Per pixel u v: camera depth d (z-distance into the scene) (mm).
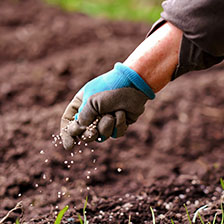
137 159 3355
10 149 3262
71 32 5785
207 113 3990
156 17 7141
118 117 1871
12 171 3033
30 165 3100
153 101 4168
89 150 3330
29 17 6234
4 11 6355
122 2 8031
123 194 2910
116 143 3490
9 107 4145
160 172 3156
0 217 2520
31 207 2682
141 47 1889
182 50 1838
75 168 3152
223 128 3777
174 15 1804
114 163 3283
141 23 6684
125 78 1866
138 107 1921
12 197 2805
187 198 2811
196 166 3219
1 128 3502
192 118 3918
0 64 5121
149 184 2982
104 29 6055
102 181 3076
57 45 5523
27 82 4535
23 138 3400
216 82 4547
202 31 1748
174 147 3518
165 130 3771
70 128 1907
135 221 2545
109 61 4977
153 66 1871
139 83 1865
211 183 2986
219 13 1706
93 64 4895
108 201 2727
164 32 1858
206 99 4219
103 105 1848
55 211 2564
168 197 2830
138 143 3566
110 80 1875
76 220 2457
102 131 1886
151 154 3447
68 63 4879
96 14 7238
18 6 6590
